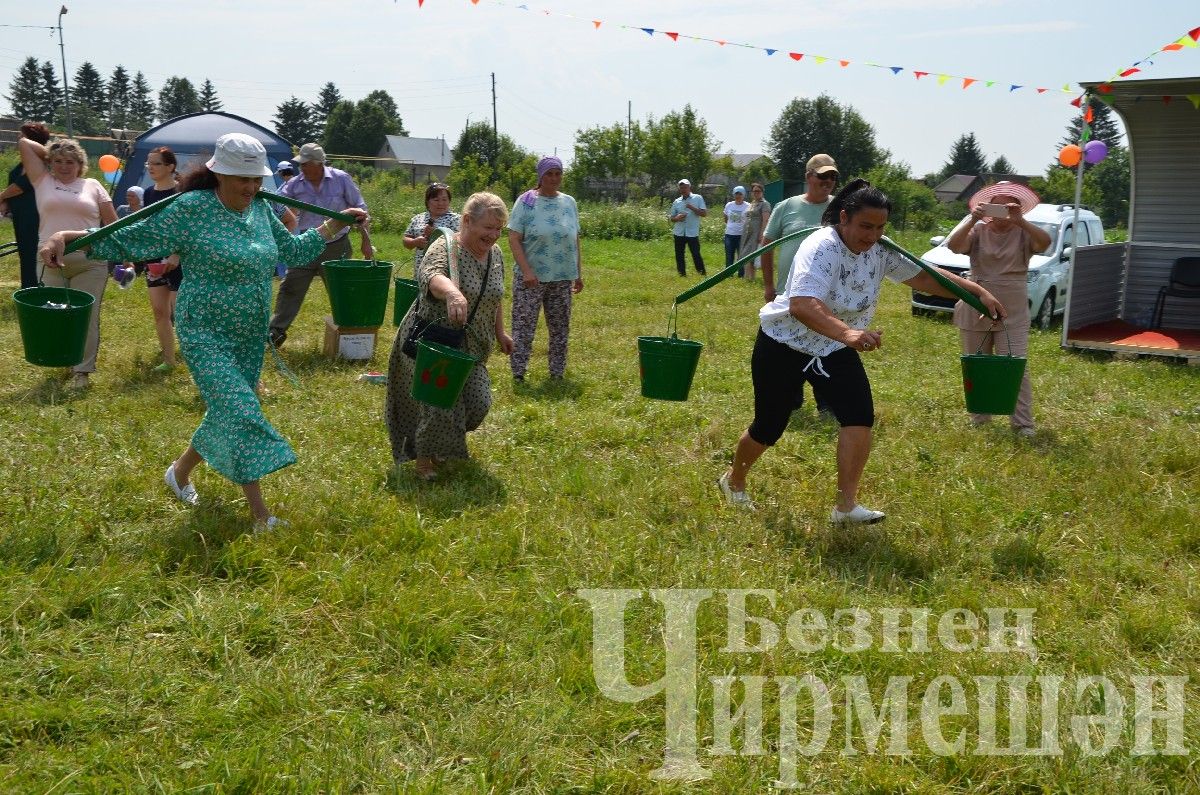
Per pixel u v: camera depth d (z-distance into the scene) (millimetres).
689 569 4574
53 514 4762
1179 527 5328
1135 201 12797
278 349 9508
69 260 7633
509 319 13000
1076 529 5324
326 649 3797
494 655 3836
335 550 4652
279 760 3117
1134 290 12914
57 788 2920
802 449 6664
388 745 3219
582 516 5184
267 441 4715
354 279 7742
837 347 5090
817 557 4758
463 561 4555
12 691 3408
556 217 8500
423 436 5578
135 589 4113
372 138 107875
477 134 76062
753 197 19188
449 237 5434
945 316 14508
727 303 15125
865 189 4836
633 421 7297
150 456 5770
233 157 4633
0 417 6668
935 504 5602
